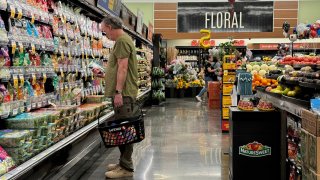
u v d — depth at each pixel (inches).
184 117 451.5
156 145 286.5
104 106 239.0
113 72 199.6
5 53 134.0
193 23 879.7
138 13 469.4
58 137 158.7
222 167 222.5
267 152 173.8
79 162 197.5
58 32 186.1
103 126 193.0
